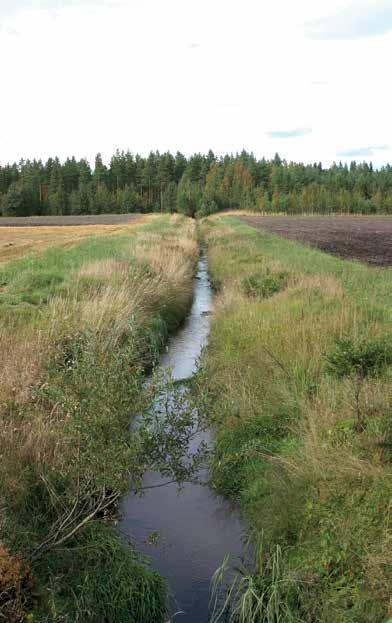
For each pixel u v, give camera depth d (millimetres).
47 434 5234
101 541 4414
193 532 5043
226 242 28938
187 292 15961
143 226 43844
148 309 11781
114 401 4234
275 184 111688
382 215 99938
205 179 116062
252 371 7824
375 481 4375
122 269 14070
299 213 98500
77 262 17172
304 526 4516
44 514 4555
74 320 7898
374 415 5426
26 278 13180
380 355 6797
